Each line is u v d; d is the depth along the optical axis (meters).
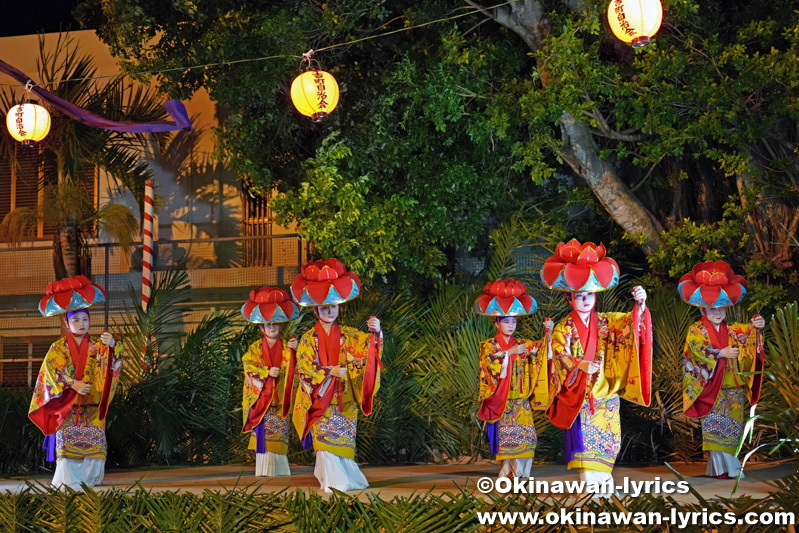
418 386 13.38
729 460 9.57
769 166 13.72
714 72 12.67
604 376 8.09
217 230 18.75
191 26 15.47
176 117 12.71
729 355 9.42
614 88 12.70
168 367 14.53
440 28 14.58
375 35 14.20
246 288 18.19
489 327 13.29
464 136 15.38
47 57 19.23
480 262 16.98
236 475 11.39
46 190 17.31
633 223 14.38
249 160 15.27
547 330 8.57
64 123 16.94
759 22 12.41
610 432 8.04
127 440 13.92
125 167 17.59
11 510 8.52
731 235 13.16
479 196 15.23
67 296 10.12
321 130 15.55
